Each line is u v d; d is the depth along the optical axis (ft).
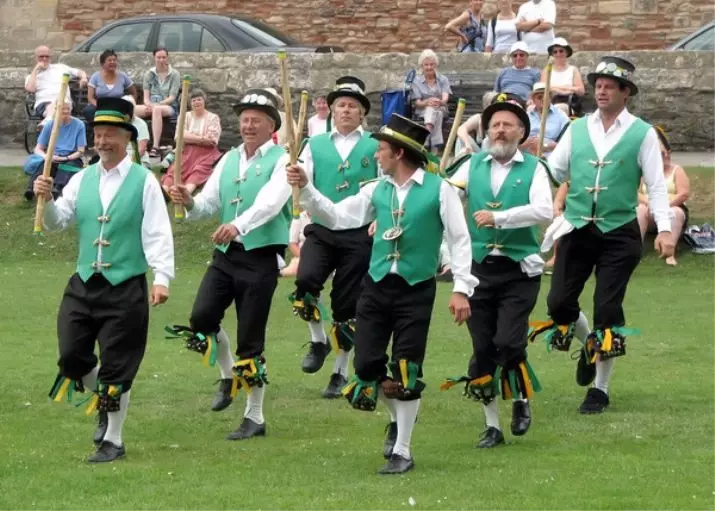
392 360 35.17
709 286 65.41
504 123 38.70
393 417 36.63
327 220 37.35
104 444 36.42
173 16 101.40
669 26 110.01
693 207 77.05
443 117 86.28
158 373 47.57
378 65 94.38
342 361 44.65
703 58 92.17
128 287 35.94
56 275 69.15
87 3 120.98
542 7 94.89
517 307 38.09
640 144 42.11
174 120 87.25
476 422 41.19
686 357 49.88
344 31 115.96
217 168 41.01
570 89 81.20
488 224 37.83
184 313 59.52
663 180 42.19
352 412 42.50
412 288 35.19
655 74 92.73
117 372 35.78
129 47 100.99
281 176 39.19
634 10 110.32
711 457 36.37
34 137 91.76
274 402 43.80
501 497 32.40
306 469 35.37
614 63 42.04
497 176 39.04
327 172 44.21
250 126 40.14
